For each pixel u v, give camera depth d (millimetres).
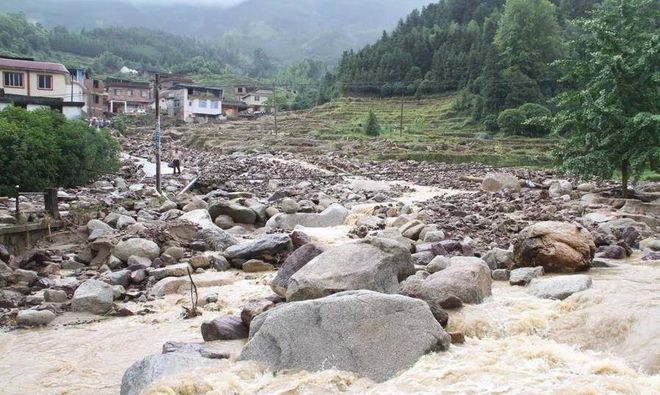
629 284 10367
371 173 39969
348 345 7707
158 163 24734
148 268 13859
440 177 36625
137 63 148125
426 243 15039
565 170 23672
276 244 14617
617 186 28234
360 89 97500
